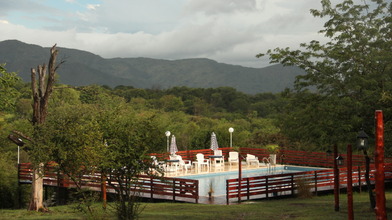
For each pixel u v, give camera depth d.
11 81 14.31
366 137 8.31
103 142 10.57
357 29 11.34
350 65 10.81
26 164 21.44
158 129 10.91
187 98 90.44
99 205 14.26
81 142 10.51
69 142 10.61
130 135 10.46
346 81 10.86
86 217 11.59
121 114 11.23
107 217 11.27
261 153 29.08
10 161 25.22
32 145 10.98
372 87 10.50
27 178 21.16
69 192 18.66
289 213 12.16
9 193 21.97
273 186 18.56
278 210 12.98
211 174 23.34
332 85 11.08
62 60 15.95
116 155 10.33
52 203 19.69
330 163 25.55
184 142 35.50
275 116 12.41
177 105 76.56
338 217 10.91
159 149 11.07
